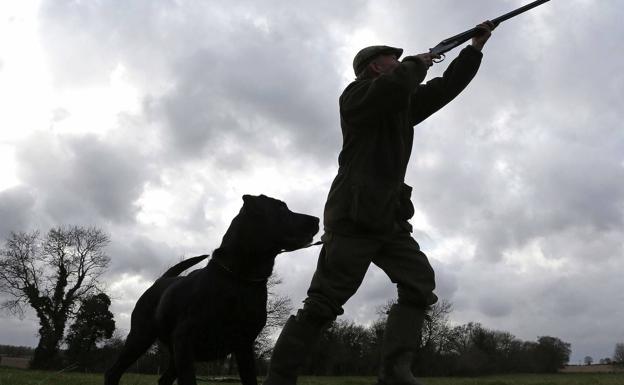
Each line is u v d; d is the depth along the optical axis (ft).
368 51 10.28
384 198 9.33
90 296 154.92
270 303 124.57
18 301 148.46
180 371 11.68
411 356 10.02
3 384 26.32
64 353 152.15
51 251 151.74
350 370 186.80
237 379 54.19
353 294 9.52
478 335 250.98
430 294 10.02
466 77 11.19
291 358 9.20
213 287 11.76
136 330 14.29
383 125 9.56
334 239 9.37
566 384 75.82
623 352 282.15
